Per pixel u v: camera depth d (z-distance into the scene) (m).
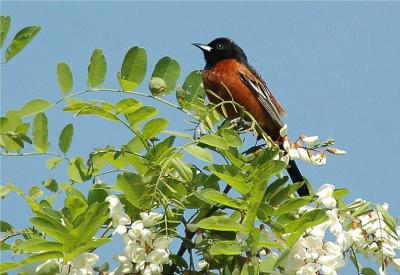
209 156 9.12
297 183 9.23
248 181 8.66
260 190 8.44
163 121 9.48
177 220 9.22
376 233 9.04
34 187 9.70
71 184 9.94
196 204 9.36
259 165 9.11
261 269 8.37
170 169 9.54
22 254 8.48
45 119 9.99
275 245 8.40
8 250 8.67
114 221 8.55
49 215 8.23
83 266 8.25
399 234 9.20
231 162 9.22
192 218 9.37
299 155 9.81
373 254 9.05
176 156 9.37
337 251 8.66
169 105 9.77
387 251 8.97
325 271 8.48
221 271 8.89
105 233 8.74
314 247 8.65
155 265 8.43
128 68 10.05
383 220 9.09
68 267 8.25
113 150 9.70
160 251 8.45
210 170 8.90
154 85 9.71
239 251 8.27
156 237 8.55
